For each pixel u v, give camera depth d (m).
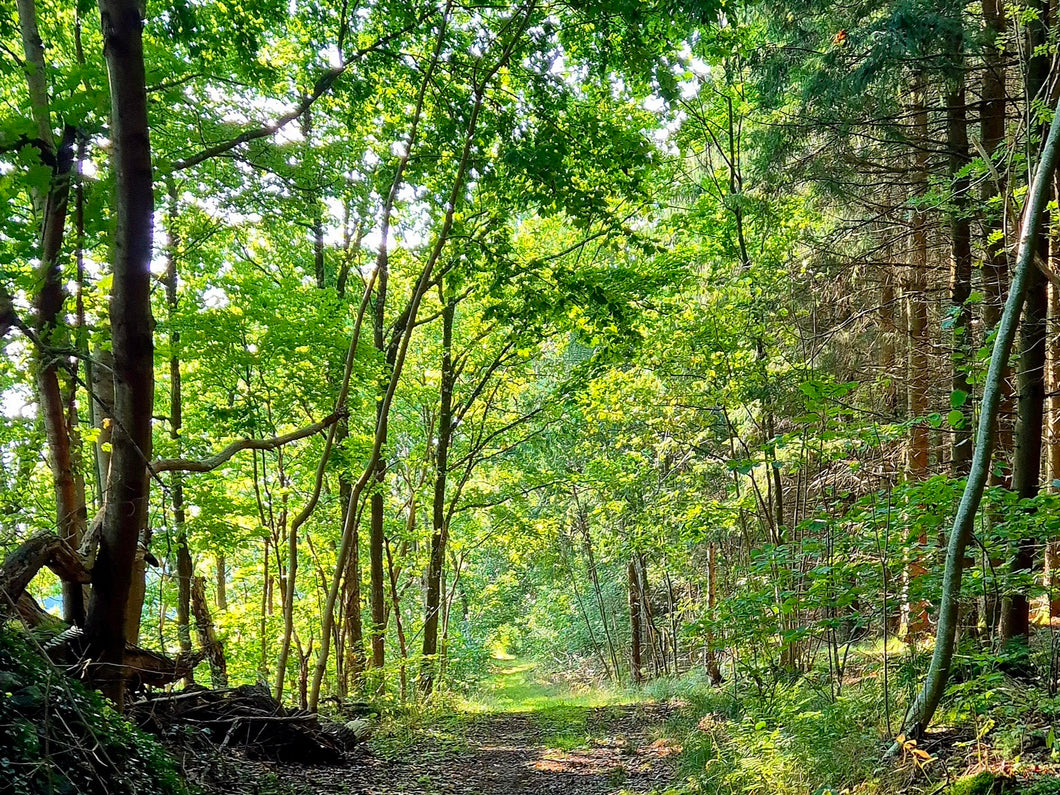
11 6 6.23
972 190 7.14
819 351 9.70
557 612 28.52
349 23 9.20
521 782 7.46
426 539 16.33
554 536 20.14
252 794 5.35
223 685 9.58
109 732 3.83
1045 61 6.04
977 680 4.41
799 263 10.02
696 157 14.09
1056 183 5.59
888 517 5.11
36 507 7.39
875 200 9.25
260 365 9.40
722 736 7.34
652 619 20.14
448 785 7.11
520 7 8.03
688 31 8.59
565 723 11.09
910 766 4.58
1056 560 7.83
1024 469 6.19
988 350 5.13
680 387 10.91
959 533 4.14
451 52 8.91
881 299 10.17
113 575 4.58
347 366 8.45
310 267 13.13
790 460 8.47
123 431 4.37
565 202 8.93
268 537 10.95
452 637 21.08
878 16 7.71
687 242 14.05
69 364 4.62
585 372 13.75
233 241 11.25
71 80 4.80
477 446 16.05
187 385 10.82
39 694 3.37
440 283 13.71
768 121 9.66
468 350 15.22
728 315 9.88
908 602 5.37
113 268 4.39
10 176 4.25
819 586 5.55
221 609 13.72
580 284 9.65
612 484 15.22
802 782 4.96
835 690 7.15
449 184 10.45
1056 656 5.09
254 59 8.00
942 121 8.27
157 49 7.09
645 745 8.95
